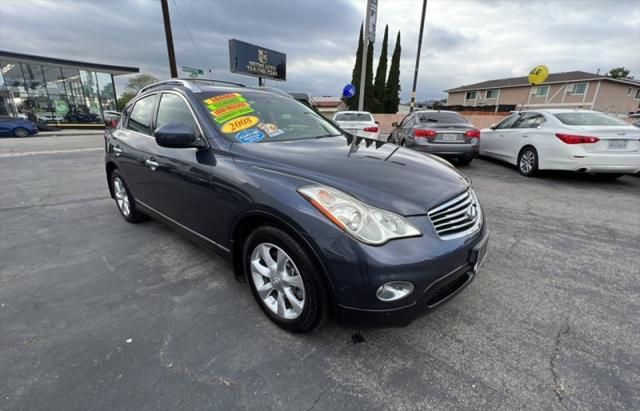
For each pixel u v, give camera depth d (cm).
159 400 163
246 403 162
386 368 184
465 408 160
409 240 171
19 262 302
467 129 719
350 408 160
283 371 181
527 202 493
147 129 330
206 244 259
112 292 254
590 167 562
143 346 198
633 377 178
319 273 180
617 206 475
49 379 174
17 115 2350
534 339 206
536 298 249
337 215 171
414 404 162
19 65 2441
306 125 308
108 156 396
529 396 166
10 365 182
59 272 284
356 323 177
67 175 672
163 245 337
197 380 174
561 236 367
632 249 334
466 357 191
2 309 232
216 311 232
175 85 307
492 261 308
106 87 2867
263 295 218
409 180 203
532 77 1246
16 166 769
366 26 1410
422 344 201
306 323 196
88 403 160
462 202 205
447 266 178
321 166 208
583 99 3341
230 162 227
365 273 165
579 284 269
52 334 207
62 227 388
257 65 2223
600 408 160
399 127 930
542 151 621
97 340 203
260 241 208
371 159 232
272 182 197
